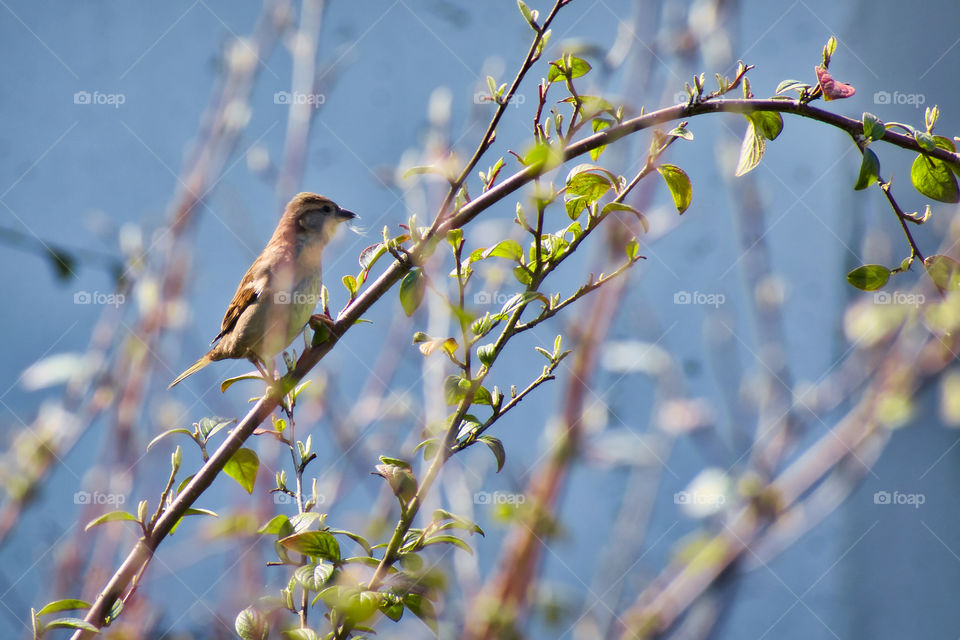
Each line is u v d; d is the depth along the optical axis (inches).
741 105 185.2
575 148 182.9
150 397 374.6
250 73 367.6
